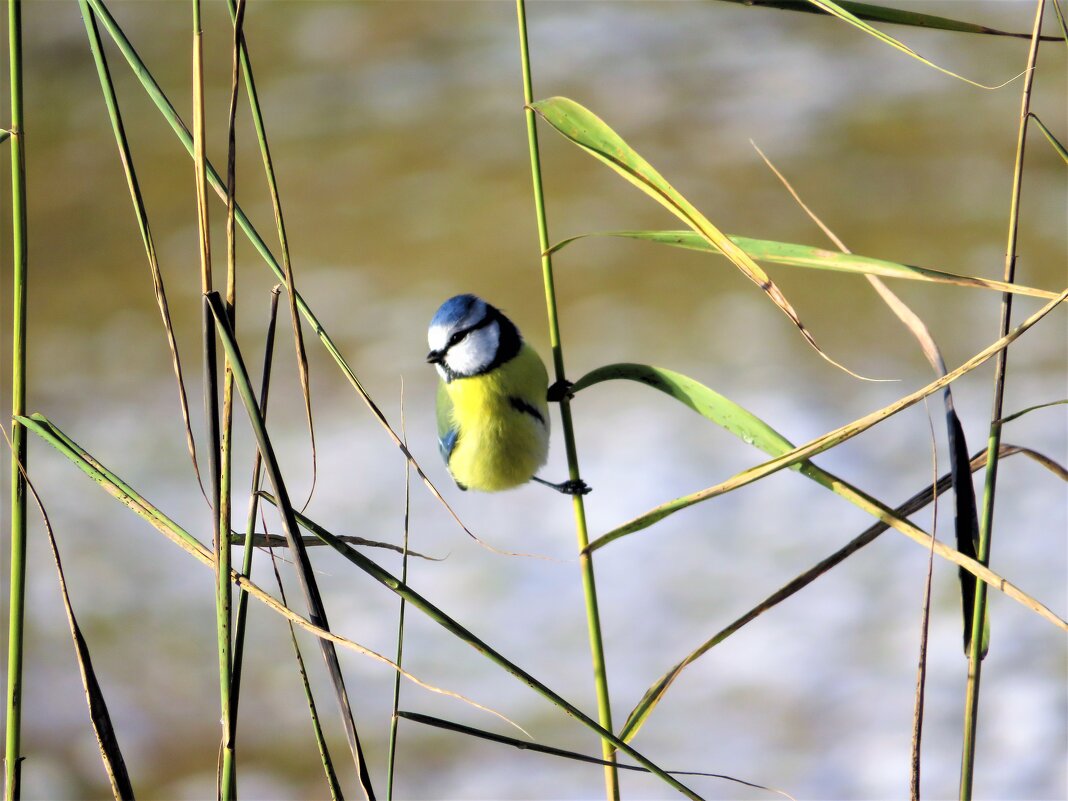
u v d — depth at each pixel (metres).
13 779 3.58
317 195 22.44
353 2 32.41
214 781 10.01
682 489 13.70
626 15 29.72
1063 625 3.17
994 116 22.98
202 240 3.12
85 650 3.45
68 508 14.83
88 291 20.33
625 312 17.86
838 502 13.34
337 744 10.52
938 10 26.98
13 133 3.46
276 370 17.41
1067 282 17.00
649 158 22.03
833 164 21.50
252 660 11.82
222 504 3.20
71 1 32.19
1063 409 14.29
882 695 10.21
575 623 11.66
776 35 27.75
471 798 9.53
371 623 12.05
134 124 26.80
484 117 25.31
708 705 10.35
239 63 3.14
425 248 20.27
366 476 14.59
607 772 4.22
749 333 17.00
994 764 9.20
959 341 16.30
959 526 3.71
